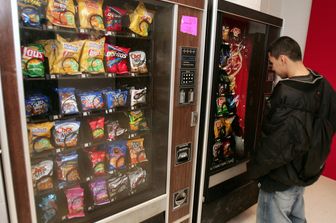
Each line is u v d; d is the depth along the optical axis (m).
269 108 1.53
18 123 1.08
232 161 2.20
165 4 1.47
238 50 2.19
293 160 1.48
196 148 1.86
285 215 1.63
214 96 1.82
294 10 3.38
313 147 1.43
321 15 3.17
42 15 1.26
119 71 1.58
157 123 1.77
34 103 1.33
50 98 1.42
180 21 1.54
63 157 1.50
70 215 1.50
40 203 1.42
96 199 1.62
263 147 1.49
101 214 1.54
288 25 3.42
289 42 1.54
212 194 2.02
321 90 1.48
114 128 1.67
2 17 0.98
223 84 2.07
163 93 1.67
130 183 1.79
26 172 1.14
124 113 1.76
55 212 1.48
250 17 1.86
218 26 1.68
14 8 0.99
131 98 1.66
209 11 1.68
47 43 1.34
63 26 1.31
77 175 1.56
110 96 1.58
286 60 1.55
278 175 1.54
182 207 1.92
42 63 1.28
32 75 1.25
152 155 1.87
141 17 1.57
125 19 1.58
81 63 1.43
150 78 1.72
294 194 1.61
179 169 1.81
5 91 1.03
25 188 1.16
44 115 1.36
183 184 1.87
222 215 2.17
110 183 1.70
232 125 2.30
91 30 1.42
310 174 1.51
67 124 1.46
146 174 1.91
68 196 1.53
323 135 1.44
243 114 2.33
